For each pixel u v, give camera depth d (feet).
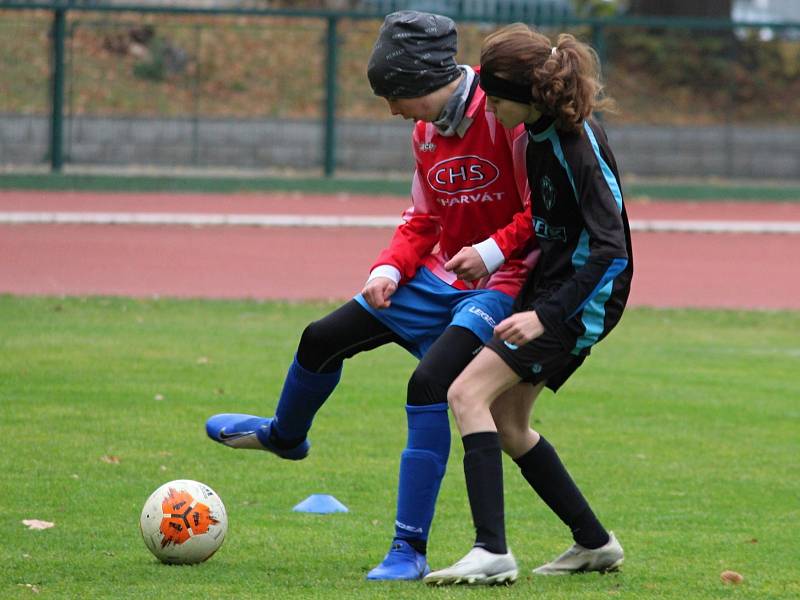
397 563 56.95
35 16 335.06
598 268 52.49
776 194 325.62
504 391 55.88
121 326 144.56
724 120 341.21
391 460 86.84
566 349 53.78
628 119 337.52
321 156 329.11
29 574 56.54
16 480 77.00
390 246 61.21
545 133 53.83
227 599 52.31
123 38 321.11
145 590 53.62
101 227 246.68
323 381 61.00
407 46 57.41
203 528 58.39
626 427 100.42
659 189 321.52
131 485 76.74
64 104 307.78
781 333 157.07
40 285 181.57
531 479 59.06
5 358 120.78
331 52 313.12
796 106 343.46
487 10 338.54
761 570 61.31
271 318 156.87
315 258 219.00
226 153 324.39
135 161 316.60
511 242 57.77
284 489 78.07
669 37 337.93
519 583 56.44
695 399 112.47
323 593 53.52
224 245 229.86
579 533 59.26
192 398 104.99
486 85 53.88
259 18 338.75
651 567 61.52
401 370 123.34
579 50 52.75
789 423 103.14
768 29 335.47
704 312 173.78
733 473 85.71
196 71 325.62
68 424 94.02
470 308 57.93
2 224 245.65
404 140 329.72
